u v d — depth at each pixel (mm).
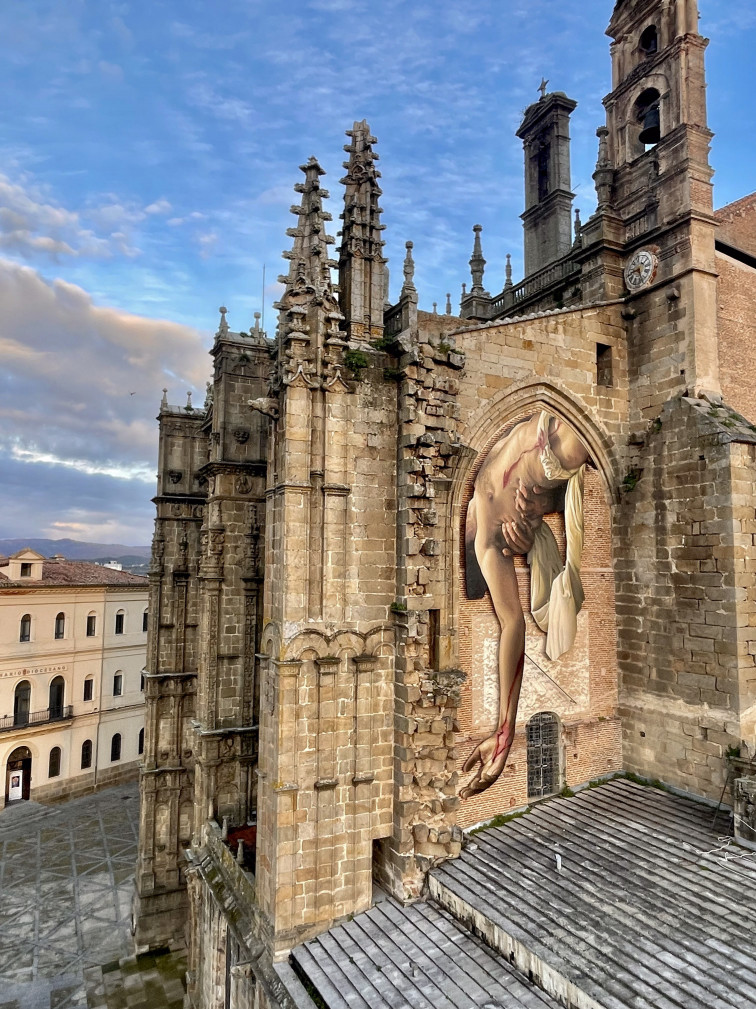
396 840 19828
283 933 18328
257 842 20391
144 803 34219
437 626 20797
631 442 25875
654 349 25766
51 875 41406
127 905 37688
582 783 24703
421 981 15898
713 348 24625
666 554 24312
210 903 25250
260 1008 18312
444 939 17375
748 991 13578
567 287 29203
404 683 19844
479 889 18250
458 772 21906
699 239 24625
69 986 30172
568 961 14820
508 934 16047
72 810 53188
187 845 34625
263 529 31078
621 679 25891
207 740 29344
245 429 31266
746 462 22516
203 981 26094
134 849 45344
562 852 20125
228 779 29641
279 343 20812
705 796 22391
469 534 22562
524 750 23484
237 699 30266
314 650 19266
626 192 27141
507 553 23453
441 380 21125
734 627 21750
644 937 15586
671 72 25562
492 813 22578
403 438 20516
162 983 30391
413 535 20125
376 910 19219
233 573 30594
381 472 20625
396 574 20562
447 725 20109
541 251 34375
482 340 23500
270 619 20312
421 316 23953
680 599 23688
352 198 21547
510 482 23766
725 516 22219
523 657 23500
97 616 60188
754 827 19469
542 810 23141
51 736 55656
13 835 47719
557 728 24500
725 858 18984
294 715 18891
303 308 19797
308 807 18938
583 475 25859
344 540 19891
